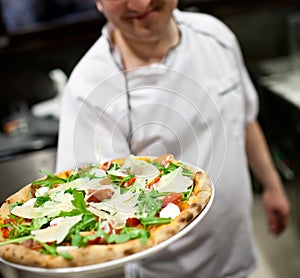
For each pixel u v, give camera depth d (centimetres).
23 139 227
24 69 272
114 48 131
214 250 145
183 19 142
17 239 78
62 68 276
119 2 113
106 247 75
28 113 262
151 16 117
